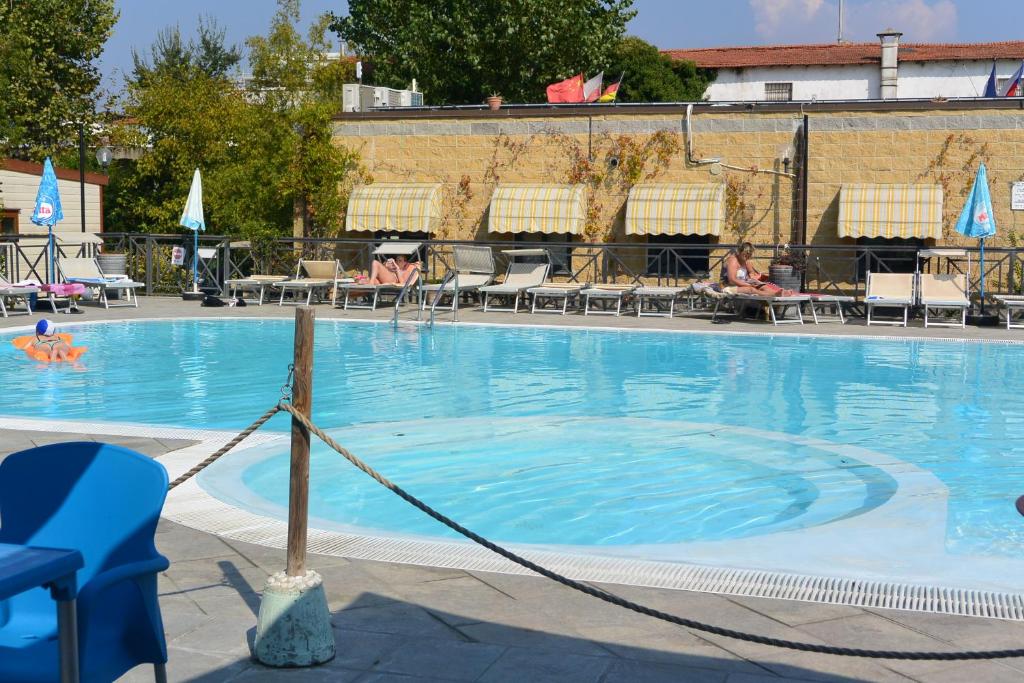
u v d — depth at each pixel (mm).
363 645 4168
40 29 31656
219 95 31875
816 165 19750
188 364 13125
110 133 31922
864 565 5312
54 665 3070
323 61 23172
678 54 39000
